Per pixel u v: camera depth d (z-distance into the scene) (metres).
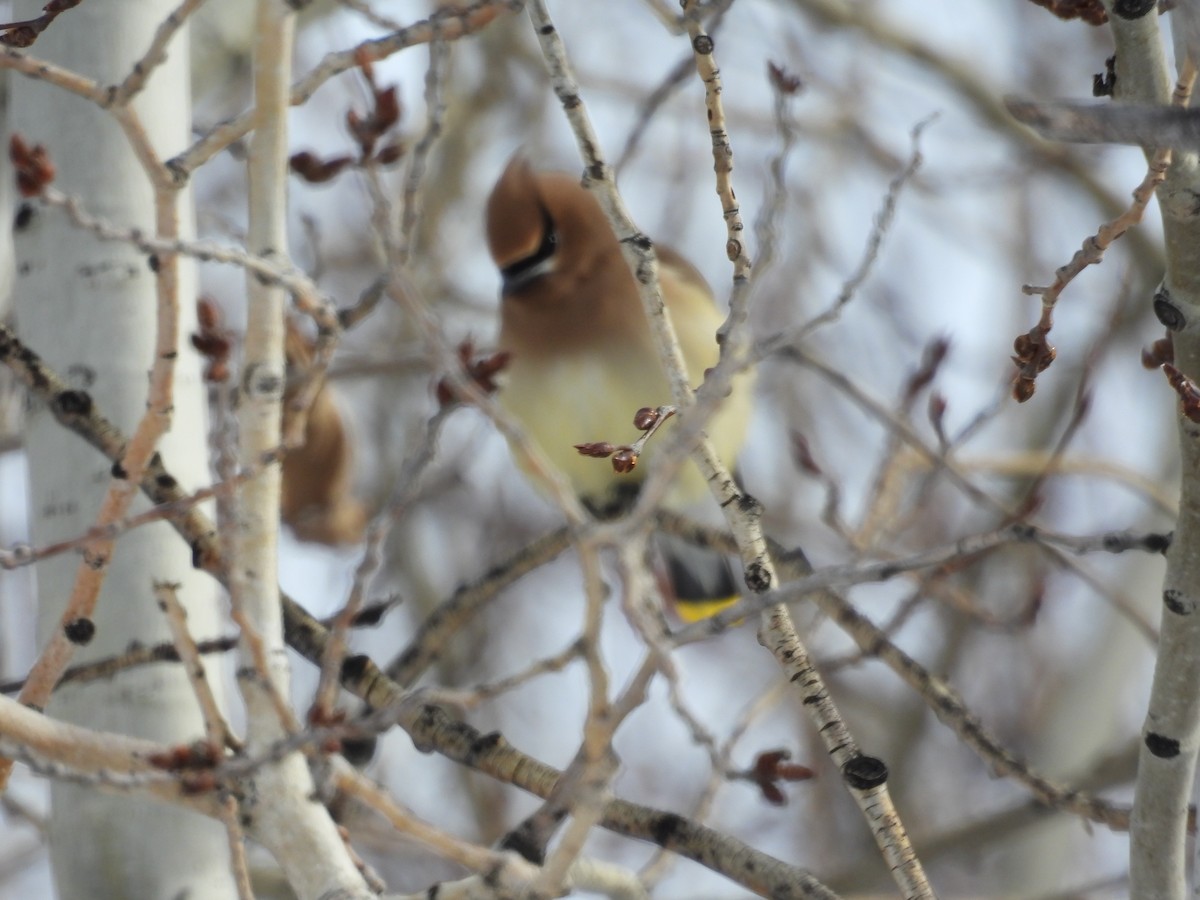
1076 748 15.70
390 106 7.07
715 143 6.48
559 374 11.62
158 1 8.52
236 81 11.60
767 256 6.26
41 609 8.13
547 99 17.17
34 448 8.24
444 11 6.61
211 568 7.55
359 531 11.80
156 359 6.31
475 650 16.33
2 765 6.80
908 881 6.63
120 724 7.93
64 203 5.74
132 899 7.79
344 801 8.73
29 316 8.34
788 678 6.86
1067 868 16.23
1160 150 5.80
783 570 9.26
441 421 6.32
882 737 17.38
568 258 11.59
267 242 6.61
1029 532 6.44
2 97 9.66
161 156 8.39
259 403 6.65
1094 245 6.14
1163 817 6.68
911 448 12.05
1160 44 5.71
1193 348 6.15
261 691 6.41
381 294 7.04
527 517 16.44
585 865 8.44
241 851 6.29
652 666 5.57
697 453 6.76
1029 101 3.92
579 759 6.11
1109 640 16.05
